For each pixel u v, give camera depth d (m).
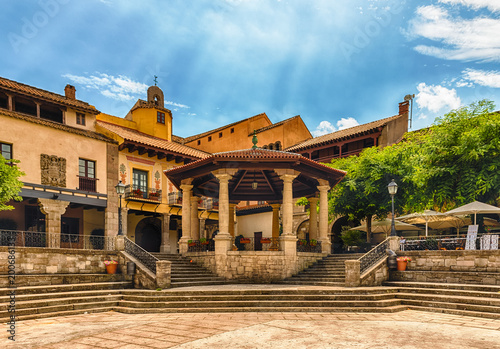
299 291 13.45
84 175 25.30
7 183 17.33
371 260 15.86
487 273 14.01
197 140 42.88
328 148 37.28
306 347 7.59
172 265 18.25
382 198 23.66
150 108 33.00
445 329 9.27
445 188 20.41
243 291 13.45
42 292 13.39
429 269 15.64
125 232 26.81
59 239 23.17
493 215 23.28
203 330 9.35
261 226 36.78
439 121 22.36
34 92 23.81
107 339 8.55
